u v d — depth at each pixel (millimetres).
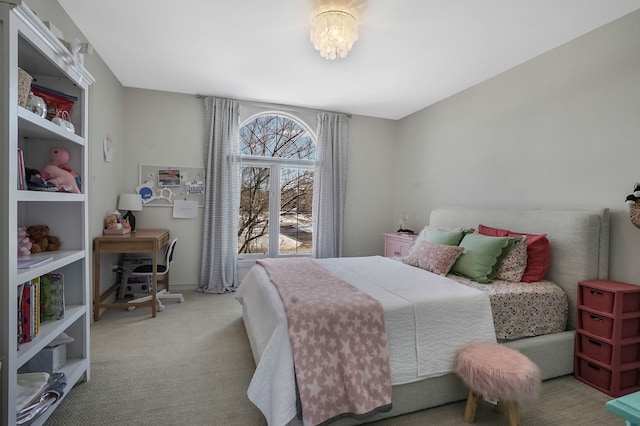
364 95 3889
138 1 2166
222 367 2188
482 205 3375
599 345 2021
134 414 1682
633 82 2141
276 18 2338
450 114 3852
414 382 1730
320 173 4477
